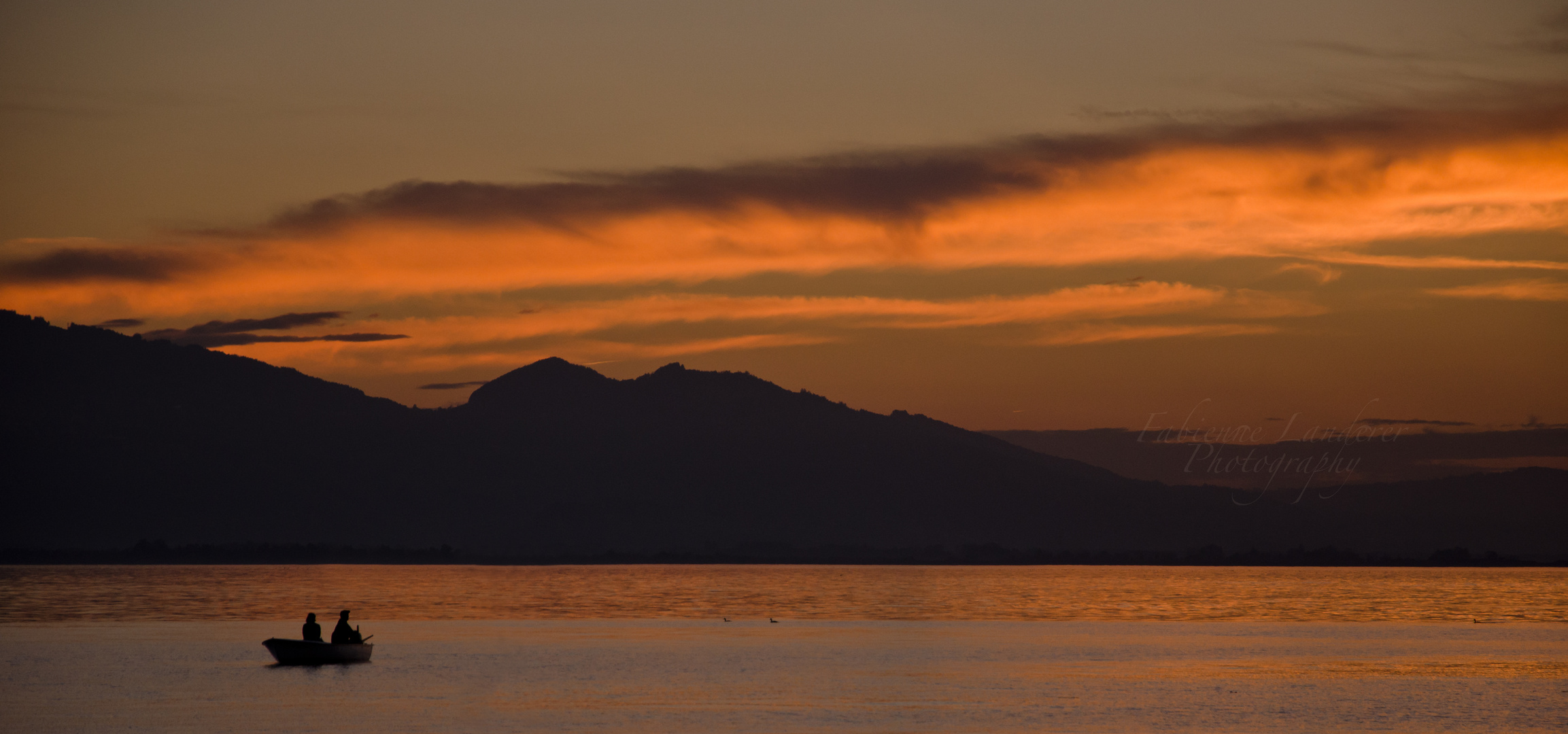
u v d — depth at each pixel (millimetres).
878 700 90188
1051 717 83750
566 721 80438
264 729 76625
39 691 90688
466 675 101875
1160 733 78500
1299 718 84125
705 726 79375
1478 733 79312
